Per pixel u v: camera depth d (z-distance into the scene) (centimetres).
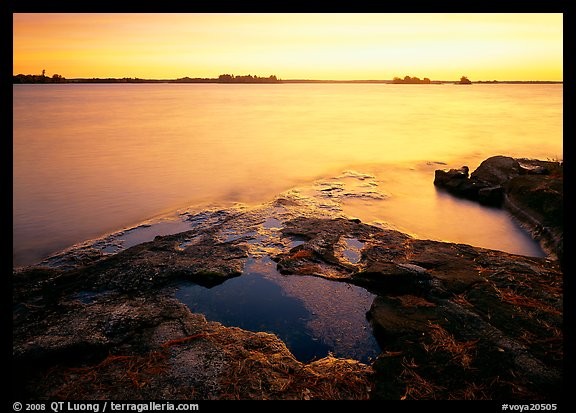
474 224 1176
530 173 1470
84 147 2561
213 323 627
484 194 1385
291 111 5822
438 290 690
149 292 727
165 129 3544
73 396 470
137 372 507
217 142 2850
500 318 603
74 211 1297
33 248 998
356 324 636
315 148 2620
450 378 493
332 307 684
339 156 2331
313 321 645
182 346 562
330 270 816
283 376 507
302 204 1327
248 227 1080
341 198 1422
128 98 9475
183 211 1270
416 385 486
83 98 9106
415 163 2130
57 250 988
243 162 2145
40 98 8806
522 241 1049
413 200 1428
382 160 2208
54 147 2545
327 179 1733
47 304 679
